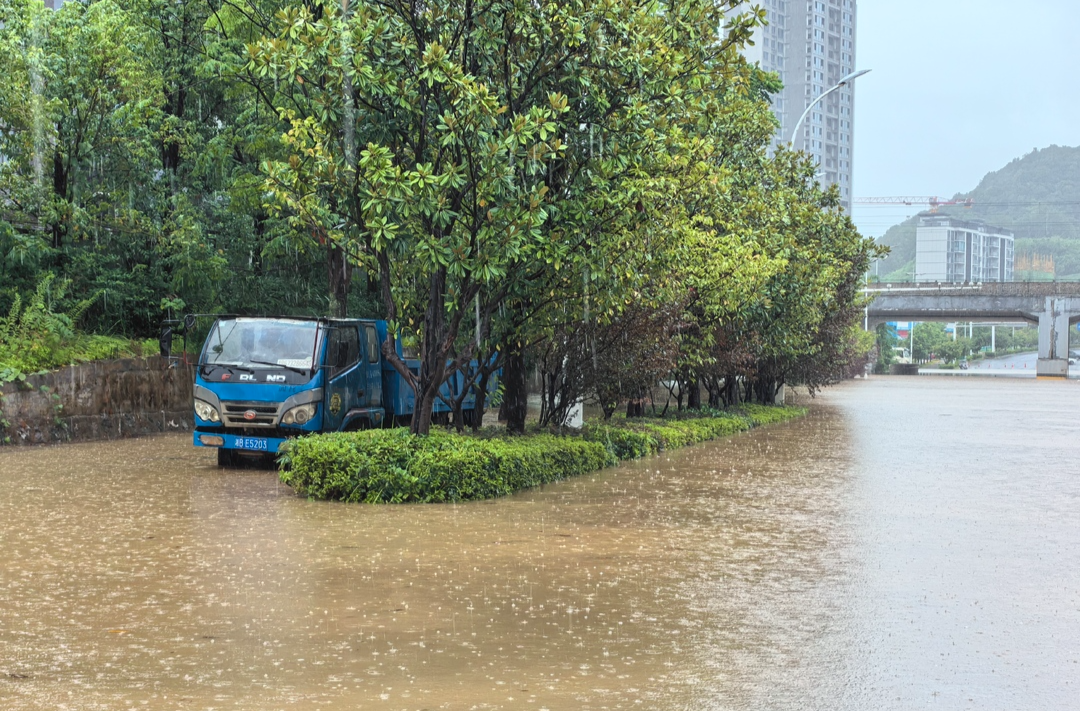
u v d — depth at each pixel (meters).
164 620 6.95
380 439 13.20
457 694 5.45
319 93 13.61
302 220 14.02
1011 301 96.06
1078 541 10.82
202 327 24.75
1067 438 25.58
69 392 20.55
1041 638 6.88
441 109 13.43
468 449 13.22
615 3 13.72
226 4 22.86
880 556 9.77
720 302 22.16
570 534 10.53
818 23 166.00
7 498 12.74
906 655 6.39
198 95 26.39
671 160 15.21
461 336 15.63
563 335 17.23
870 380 84.00
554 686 5.62
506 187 12.74
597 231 14.23
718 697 5.49
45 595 7.64
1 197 22.05
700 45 14.90
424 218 13.13
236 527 10.70
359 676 5.74
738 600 7.79
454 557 9.23
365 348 17.41
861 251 34.41
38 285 20.97
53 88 22.00
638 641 6.58
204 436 15.91
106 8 22.70
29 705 5.22
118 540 9.91
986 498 14.25
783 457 19.77
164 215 24.73
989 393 57.00
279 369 15.72
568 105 14.09
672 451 20.67
